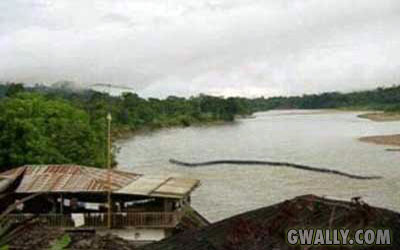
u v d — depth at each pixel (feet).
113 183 96.58
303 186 179.73
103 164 159.12
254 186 180.75
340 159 250.37
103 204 97.81
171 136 404.57
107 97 462.19
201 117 602.03
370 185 179.01
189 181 106.93
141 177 107.24
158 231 92.68
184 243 32.86
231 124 582.76
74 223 90.94
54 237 60.85
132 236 92.17
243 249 29.22
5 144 144.97
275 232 29.68
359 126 497.46
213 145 330.54
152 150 297.33
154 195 91.97
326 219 30.30
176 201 97.45
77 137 155.33
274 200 156.66
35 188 91.09
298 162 240.53
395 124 517.14
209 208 146.20
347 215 30.66
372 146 306.96
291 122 613.11
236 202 153.99
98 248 65.10
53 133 156.35
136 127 449.48
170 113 570.05
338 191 168.35
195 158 259.39
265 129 486.79
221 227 32.99
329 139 360.69
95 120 200.64
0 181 66.39
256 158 258.98
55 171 100.37
